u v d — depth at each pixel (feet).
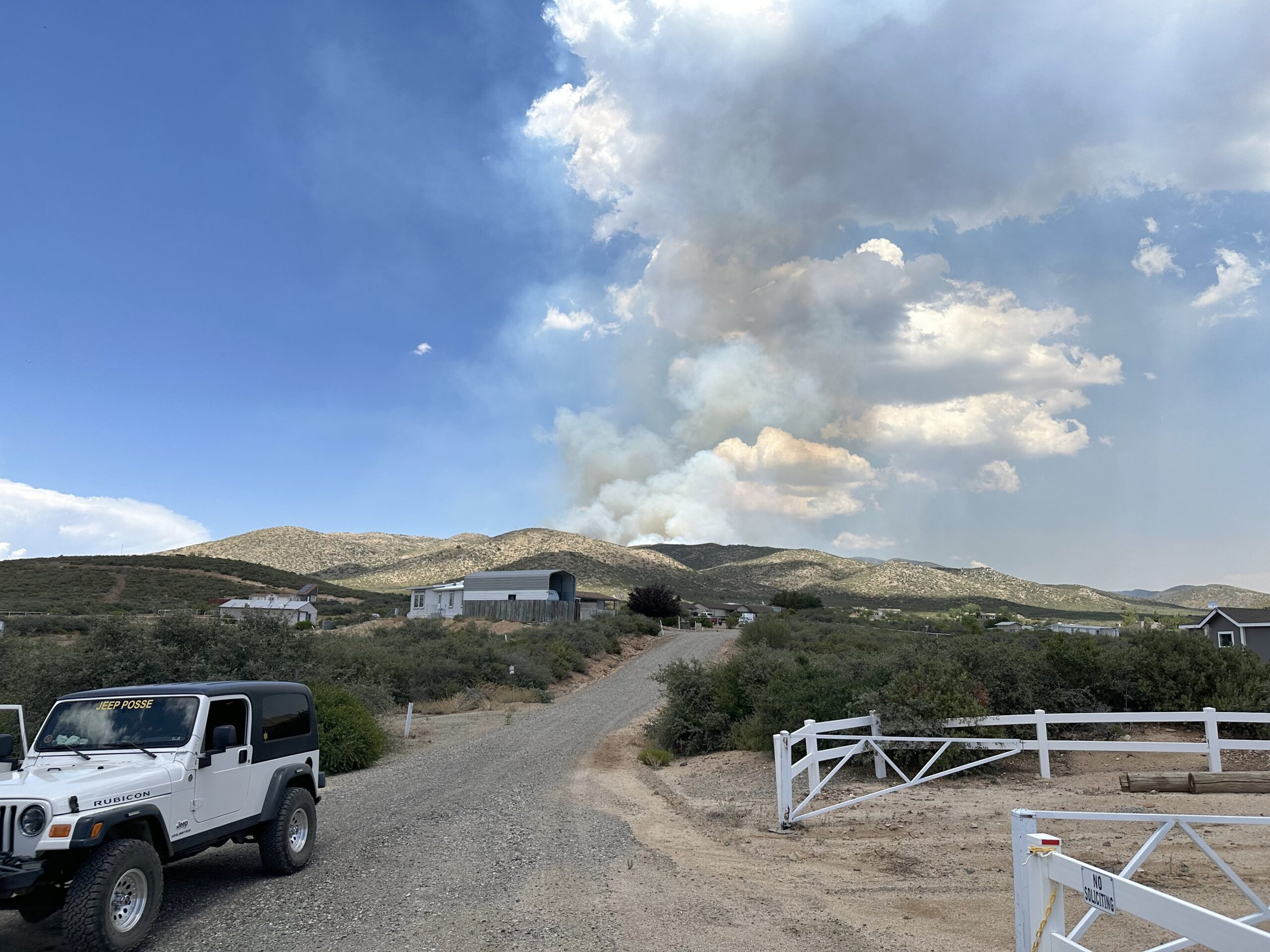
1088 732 46.42
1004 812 32.58
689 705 61.05
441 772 49.70
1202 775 26.30
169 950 19.24
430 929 20.56
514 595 226.99
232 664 61.57
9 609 192.13
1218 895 20.95
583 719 81.46
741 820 35.09
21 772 21.66
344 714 52.75
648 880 25.23
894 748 41.29
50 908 19.94
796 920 20.98
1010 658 49.62
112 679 53.83
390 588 518.78
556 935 19.97
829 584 607.78
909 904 22.17
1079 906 21.31
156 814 20.77
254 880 25.53
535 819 35.32
